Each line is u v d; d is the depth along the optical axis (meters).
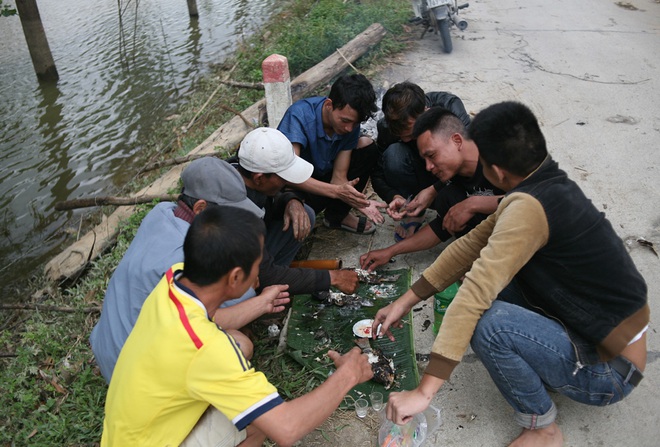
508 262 2.24
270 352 3.30
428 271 2.73
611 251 2.25
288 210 3.61
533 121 2.24
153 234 2.73
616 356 2.37
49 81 8.88
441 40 8.13
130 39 10.52
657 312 3.35
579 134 5.40
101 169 6.66
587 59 7.22
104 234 5.00
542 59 7.29
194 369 2.01
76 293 4.36
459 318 2.31
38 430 3.04
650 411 2.79
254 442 2.35
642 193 4.46
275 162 3.22
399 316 2.76
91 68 9.36
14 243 5.58
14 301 4.78
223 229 2.02
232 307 2.77
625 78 6.60
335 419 2.87
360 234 4.33
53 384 3.34
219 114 7.16
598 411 2.80
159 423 2.13
